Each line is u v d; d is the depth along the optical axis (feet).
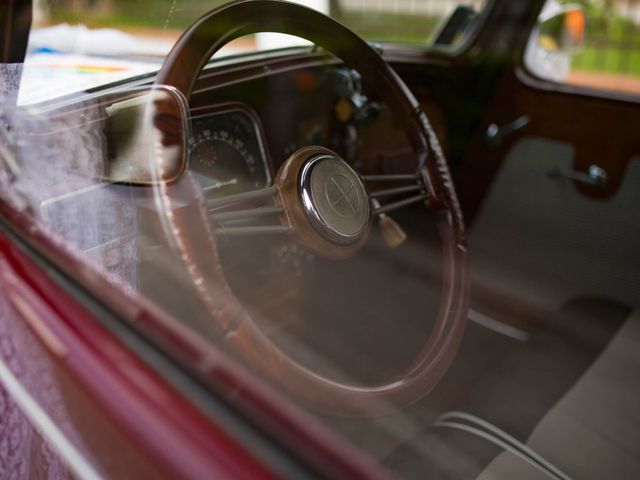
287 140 5.34
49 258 2.77
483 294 6.44
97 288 2.58
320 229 3.09
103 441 2.30
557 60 6.95
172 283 2.82
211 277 2.77
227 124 4.60
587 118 6.62
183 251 2.73
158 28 3.64
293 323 5.37
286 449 1.82
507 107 7.30
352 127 5.75
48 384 2.63
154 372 2.16
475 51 7.39
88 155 2.96
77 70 3.49
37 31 3.55
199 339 2.27
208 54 3.10
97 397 2.22
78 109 3.11
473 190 7.63
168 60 2.99
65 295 2.59
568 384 4.17
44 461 2.85
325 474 1.74
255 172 4.79
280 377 2.87
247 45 5.31
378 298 5.91
